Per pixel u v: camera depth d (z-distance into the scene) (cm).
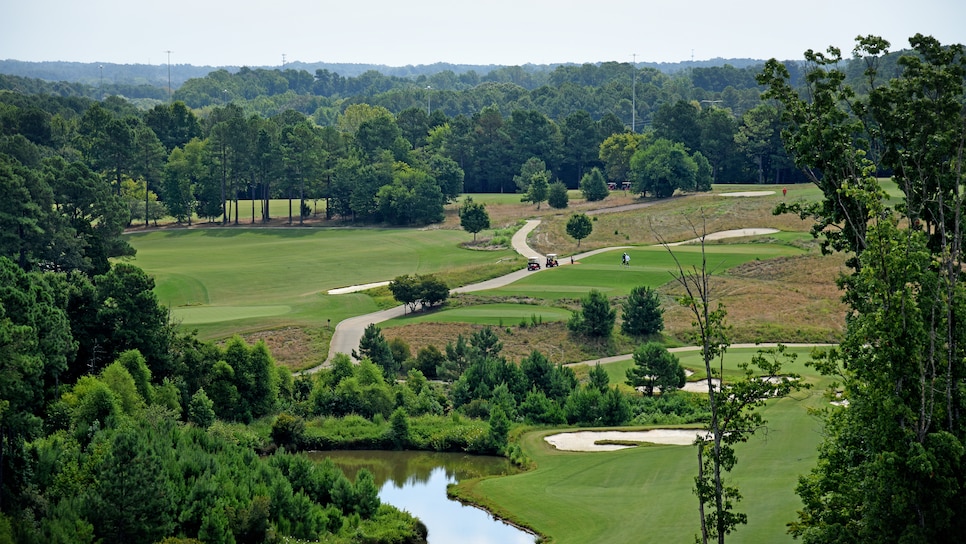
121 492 4706
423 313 12212
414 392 8688
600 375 8481
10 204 11925
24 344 5078
